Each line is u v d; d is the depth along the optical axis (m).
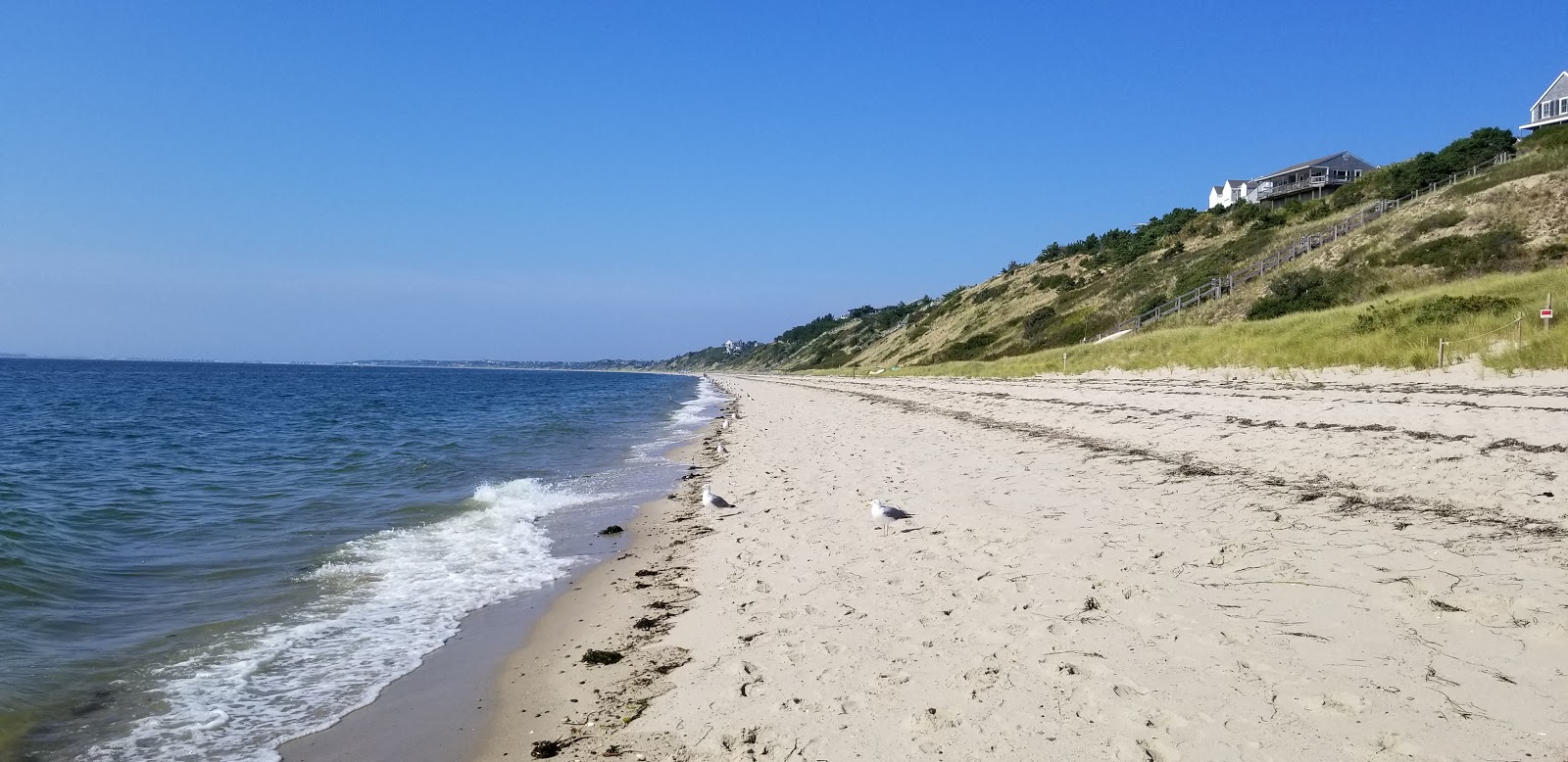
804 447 17.78
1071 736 3.90
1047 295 68.62
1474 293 23.81
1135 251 68.12
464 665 5.88
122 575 8.37
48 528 10.38
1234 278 46.41
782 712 4.51
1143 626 5.16
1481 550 5.93
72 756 4.57
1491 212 37.69
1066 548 7.16
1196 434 13.21
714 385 87.81
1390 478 8.59
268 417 34.97
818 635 5.66
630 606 7.01
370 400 52.88
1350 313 26.59
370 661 6.01
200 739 4.80
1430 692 3.93
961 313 81.69
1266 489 8.77
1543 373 15.94
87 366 169.75
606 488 14.08
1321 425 12.46
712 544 9.02
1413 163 53.34
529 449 21.08
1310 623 4.92
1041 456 12.72
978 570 6.79
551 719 4.90
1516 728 3.56
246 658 6.07
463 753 4.54
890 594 6.42
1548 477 7.84
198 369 167.62
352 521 11.23
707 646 5.75
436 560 8.97
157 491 14.12
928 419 21.23
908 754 3.89
